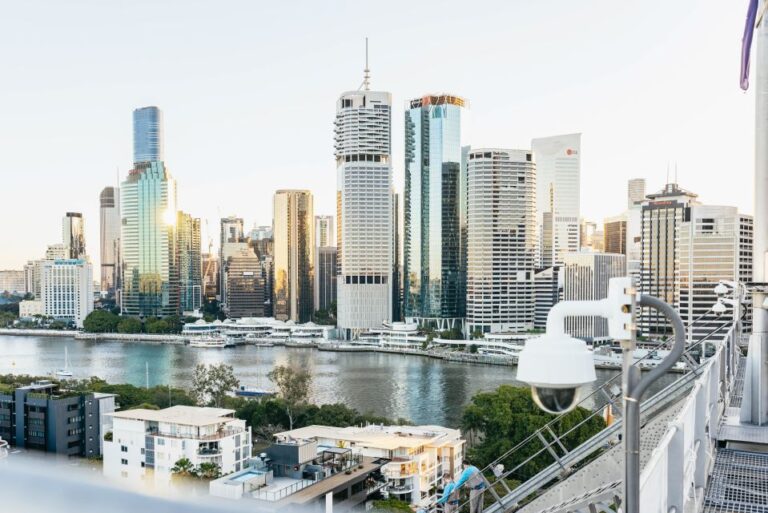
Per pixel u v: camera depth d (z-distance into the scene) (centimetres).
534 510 1377
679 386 1498
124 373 18412
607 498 1022
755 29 1220
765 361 1127
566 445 7231
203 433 7681
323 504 5541
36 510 653
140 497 723
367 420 10062
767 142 1178
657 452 575
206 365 19938
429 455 7244
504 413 7688
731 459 954
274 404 10494
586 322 18850
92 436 9594
